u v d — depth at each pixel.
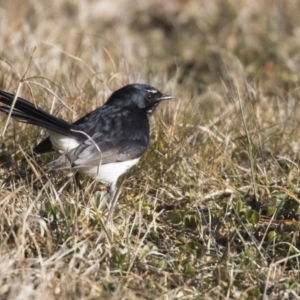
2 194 9.85
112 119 10.53
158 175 11.20
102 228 9.36
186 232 10.04
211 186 11.12
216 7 19.77
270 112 13.70
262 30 18.86
